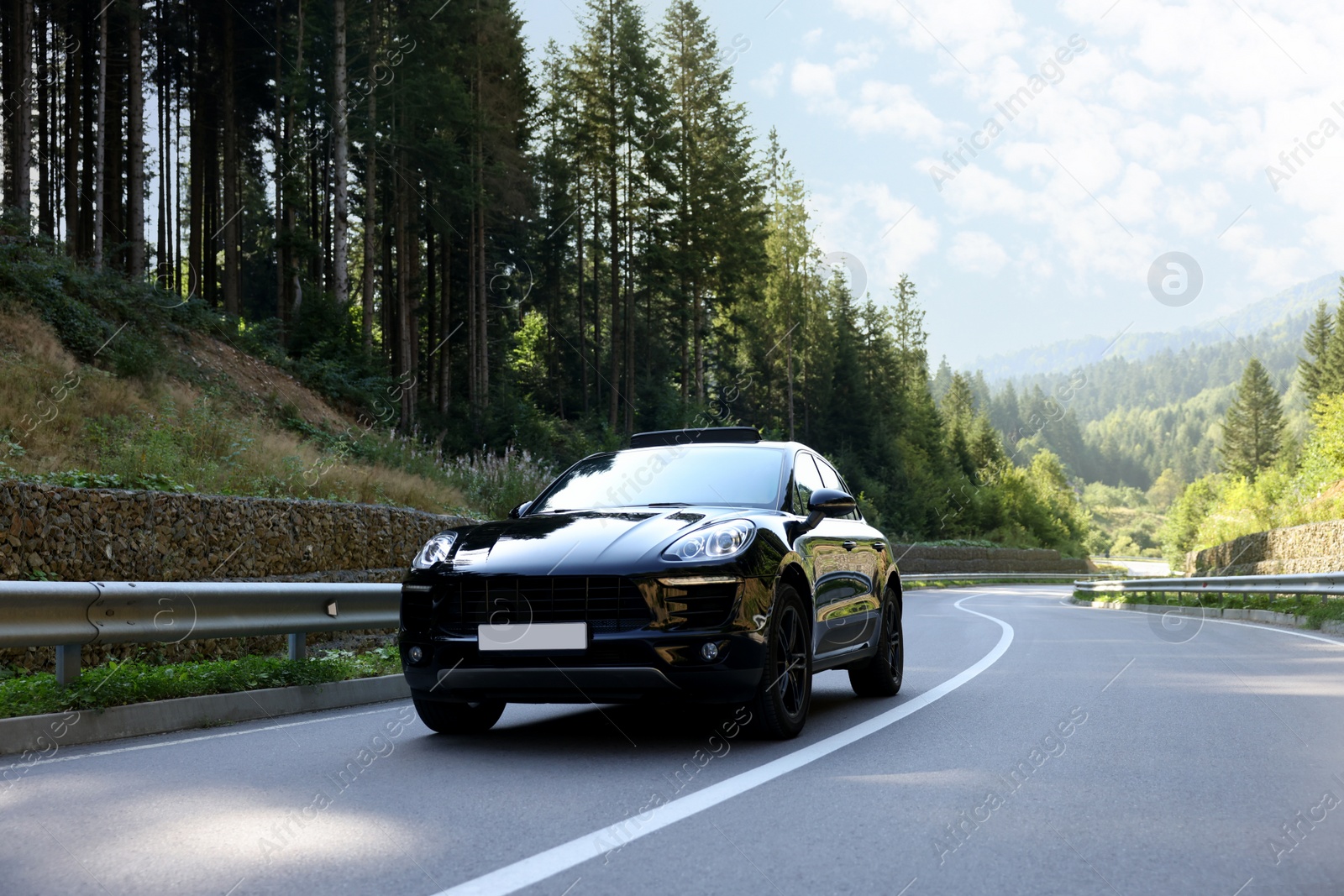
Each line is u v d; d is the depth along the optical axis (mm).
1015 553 65250
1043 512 76562
